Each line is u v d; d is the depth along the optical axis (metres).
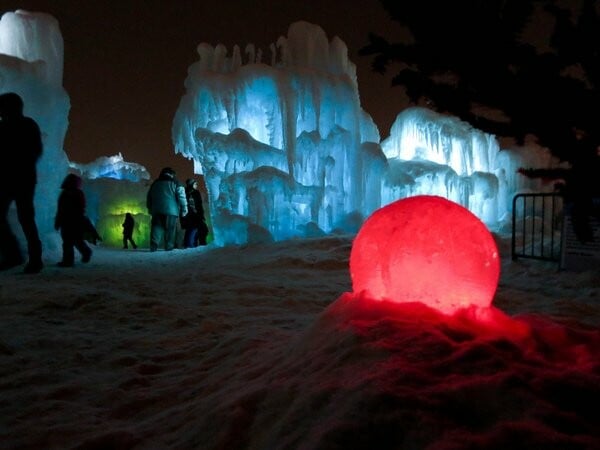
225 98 11.13
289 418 2.07
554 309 5.12
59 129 10.55
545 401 1.97
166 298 5.78
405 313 2.72
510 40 2.01
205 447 2.14
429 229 2.83
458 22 2.01
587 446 1.71
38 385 3.18
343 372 2.30
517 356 2.43
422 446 1.76
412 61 2.21
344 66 12.33
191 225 13.92
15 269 7.71
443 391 2.03
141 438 2.38
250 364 3.10
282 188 10.84
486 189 14.07
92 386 3.17
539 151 15.00
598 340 2.89
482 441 1.72
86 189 18.81
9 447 2.41
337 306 2.99
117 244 18.34
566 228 7.30
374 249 2.92
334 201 11.71
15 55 10.45
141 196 19.23
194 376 3.20
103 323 4.69
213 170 11.16
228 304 5.49
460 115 2.32
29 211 7.28
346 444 1.80
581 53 2.01
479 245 2.85
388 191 13.16
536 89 2.03
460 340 2.56
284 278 7.39
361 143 11.90
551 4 2.03
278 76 11.06
